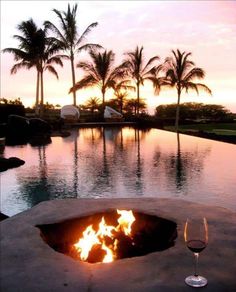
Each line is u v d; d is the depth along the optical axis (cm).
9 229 334
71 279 238
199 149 1491
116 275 240
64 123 2841
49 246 296
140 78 3344
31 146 1669
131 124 3216
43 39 3050
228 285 223
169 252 272
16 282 237
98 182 869
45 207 398
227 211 375
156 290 219
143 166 1091
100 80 3359
